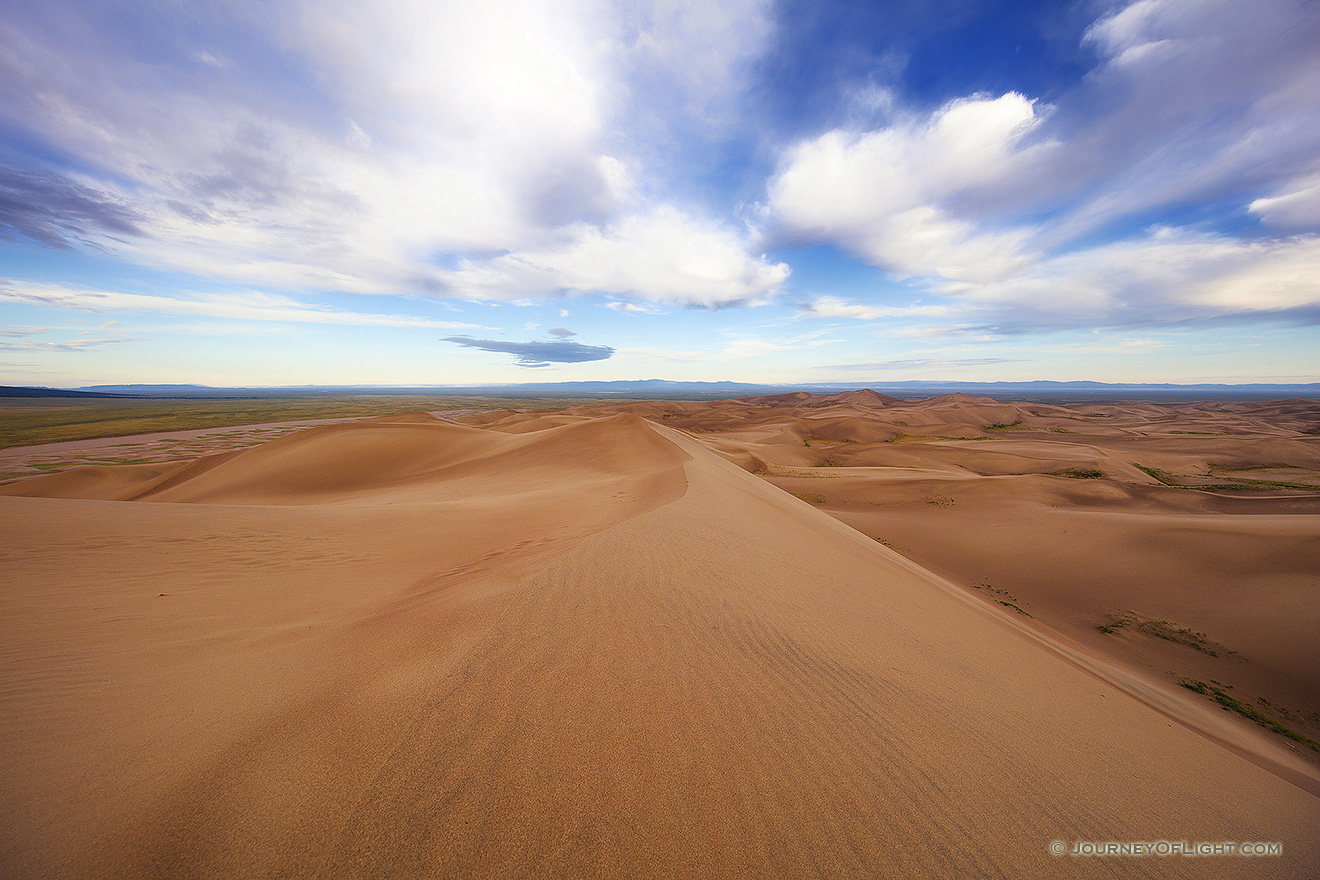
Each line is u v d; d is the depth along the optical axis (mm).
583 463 24797
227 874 1863
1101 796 3201
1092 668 7867
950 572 16906
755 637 4359
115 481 36031
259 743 2584
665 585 5281
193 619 5109
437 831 2047
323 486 27266
